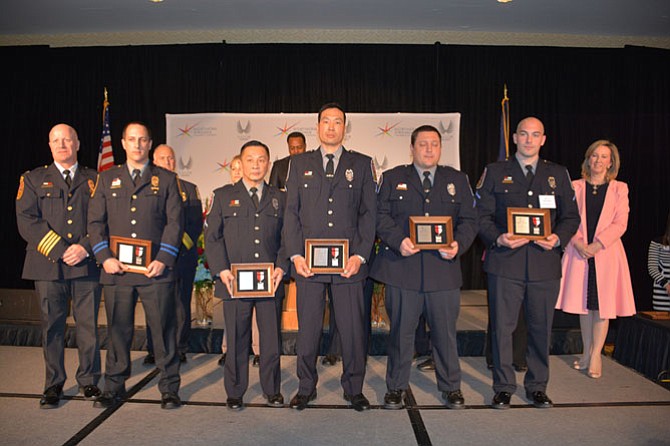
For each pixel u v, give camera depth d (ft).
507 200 10.20
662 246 13.09
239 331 9.81
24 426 9.14
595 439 8.76
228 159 20.81
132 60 21.71
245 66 21.49
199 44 21.52
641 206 21.57
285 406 10.13
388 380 10.18
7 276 22.38
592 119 21.57
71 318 15.52
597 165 12.03
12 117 22.17
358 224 9.78
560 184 10.25
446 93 21.49
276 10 19.15
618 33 21.44
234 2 18.37
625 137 21.54
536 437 8.81
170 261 9.70
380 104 21.40
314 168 9.73
